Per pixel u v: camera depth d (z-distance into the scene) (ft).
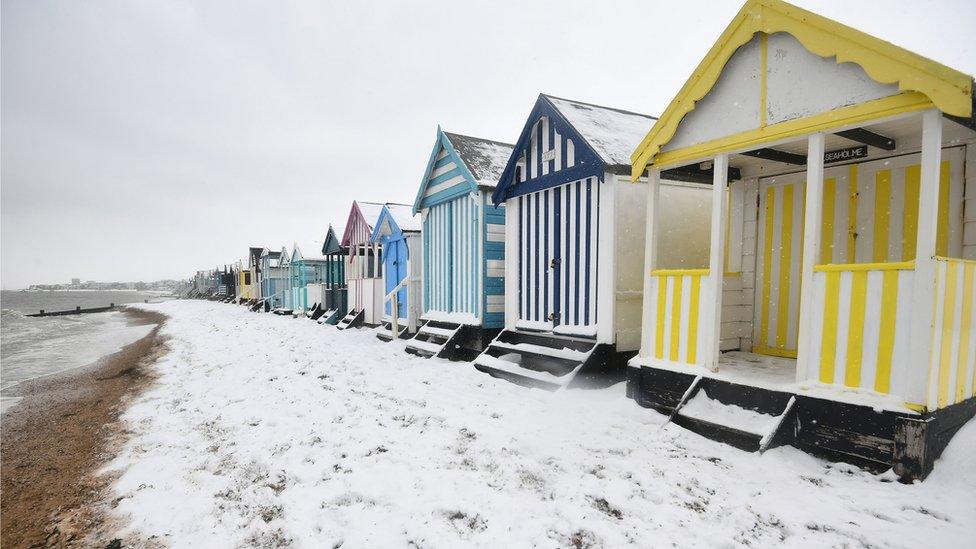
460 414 16.74
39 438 18.75
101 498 12.35
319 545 9.18
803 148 16.57
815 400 12.14
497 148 32.58
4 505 12.66
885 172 15.99
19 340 63.57
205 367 30.37
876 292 11.41
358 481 11.68
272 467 12.92
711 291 15.03
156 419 19.22
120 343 57.26
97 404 24.16
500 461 12.27
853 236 16.88
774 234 19.39
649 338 17.19
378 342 37.88
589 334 21.22
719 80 15.10
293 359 30.42
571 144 22.04
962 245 14.28
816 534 8.75
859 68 11.82
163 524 10.51
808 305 12.65
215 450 14.82
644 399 16.81
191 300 173.58
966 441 11.30
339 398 19.80
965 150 14.17
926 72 10.32
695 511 9.72
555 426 15.07
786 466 11.68
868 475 11.07
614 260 20.08
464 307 30.63
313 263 72.74
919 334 10.64
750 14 13.84
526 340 24.61
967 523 8.83
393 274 43.80
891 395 11.12
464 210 30.68
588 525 9.18
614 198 20.02
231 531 10.02
